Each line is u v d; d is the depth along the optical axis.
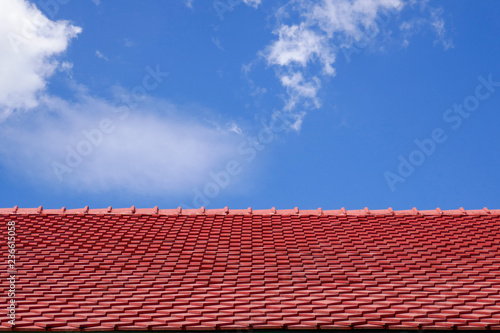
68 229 10.95
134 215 11.79
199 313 8.18
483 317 8.01
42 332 7.83
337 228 11.25
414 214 11.86
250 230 11.21
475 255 10.01
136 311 8.23
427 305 8.34
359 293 8.72
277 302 8.49
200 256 10.03
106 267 9.53
